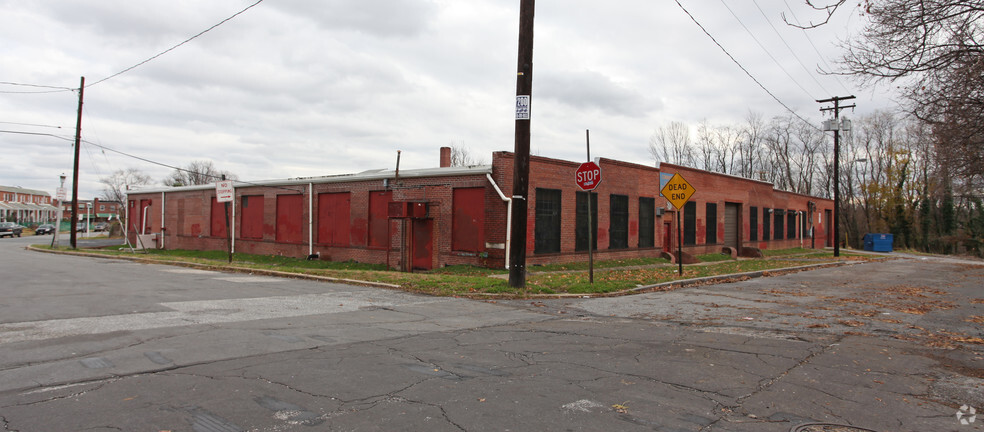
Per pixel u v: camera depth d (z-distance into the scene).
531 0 12.59
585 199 22.67
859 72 8.36
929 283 16.83
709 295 13.18
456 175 20.36
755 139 62.81
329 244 25.25
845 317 9.99
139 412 4.36
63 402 4.57
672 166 28.39
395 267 21.83
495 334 7.97
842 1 7.00
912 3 7.46
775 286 15.48
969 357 6.89
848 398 5.13
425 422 4.26
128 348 6.53
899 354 7.01
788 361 6.54
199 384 5.14
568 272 18.31
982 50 7.43
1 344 6.65
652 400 4.95
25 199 123.31
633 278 15.77
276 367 5.80
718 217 32.75
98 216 111.94
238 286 13.39
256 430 4.02
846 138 61.28
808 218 46.78
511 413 4.50
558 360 6.40
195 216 33.91
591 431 4.15
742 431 4.23
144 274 16.20
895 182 58.47
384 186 22.62
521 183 12.83
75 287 12.43
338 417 4.33
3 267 18.53
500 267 18.88
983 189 15.70
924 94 8.33
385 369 5.81
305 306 10.34
